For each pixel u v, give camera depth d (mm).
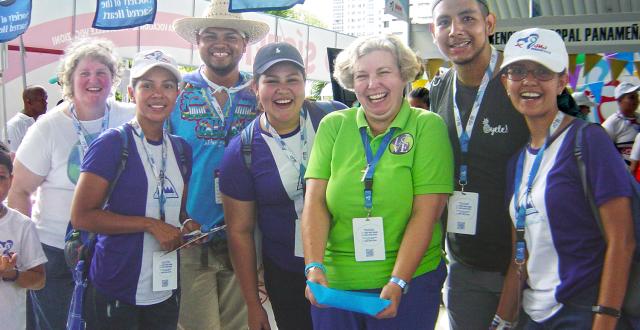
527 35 2475
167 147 3055
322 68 14820
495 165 2912
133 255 2854
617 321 2260
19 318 3043
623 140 6207
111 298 2846
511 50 2494
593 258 2324
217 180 3715
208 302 3822
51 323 3619
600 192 2242
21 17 7613
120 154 2832
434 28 3117
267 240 3277
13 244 3039
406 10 6035
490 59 3021
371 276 2477
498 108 2928
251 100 3879
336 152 2605
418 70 2621
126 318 2885
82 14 10164
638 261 2281
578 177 2305
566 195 2318
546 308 2441
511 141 2879
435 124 2590
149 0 6137
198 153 3734
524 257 2525
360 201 2488
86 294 2908
